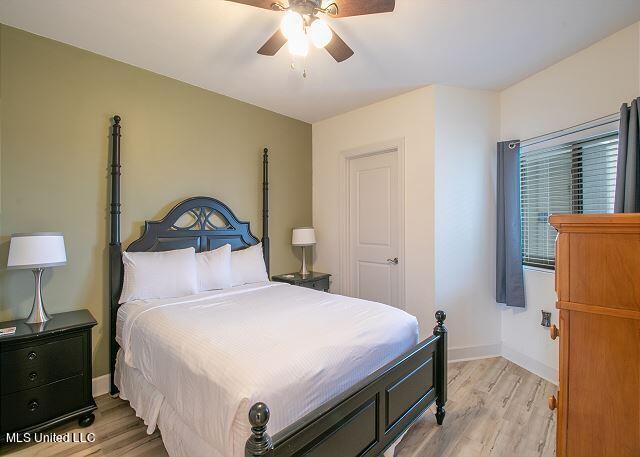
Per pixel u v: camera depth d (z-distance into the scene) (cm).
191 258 258
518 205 285
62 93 225
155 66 260
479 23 201
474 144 302
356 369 150
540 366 267
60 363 190
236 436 110
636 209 189
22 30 209
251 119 346
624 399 91
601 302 95
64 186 226
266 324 173
